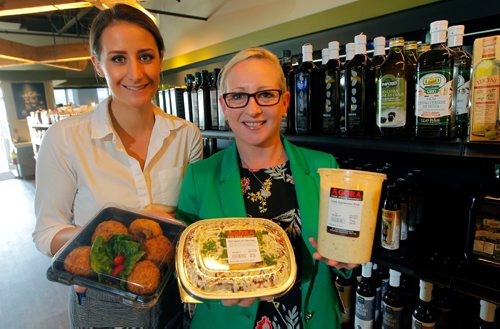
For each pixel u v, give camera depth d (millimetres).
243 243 794
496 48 820
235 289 714
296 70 1476
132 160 1120
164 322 1209
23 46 4270
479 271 980
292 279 744
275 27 2736
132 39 955
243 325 958
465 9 1428
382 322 1396
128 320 1098
